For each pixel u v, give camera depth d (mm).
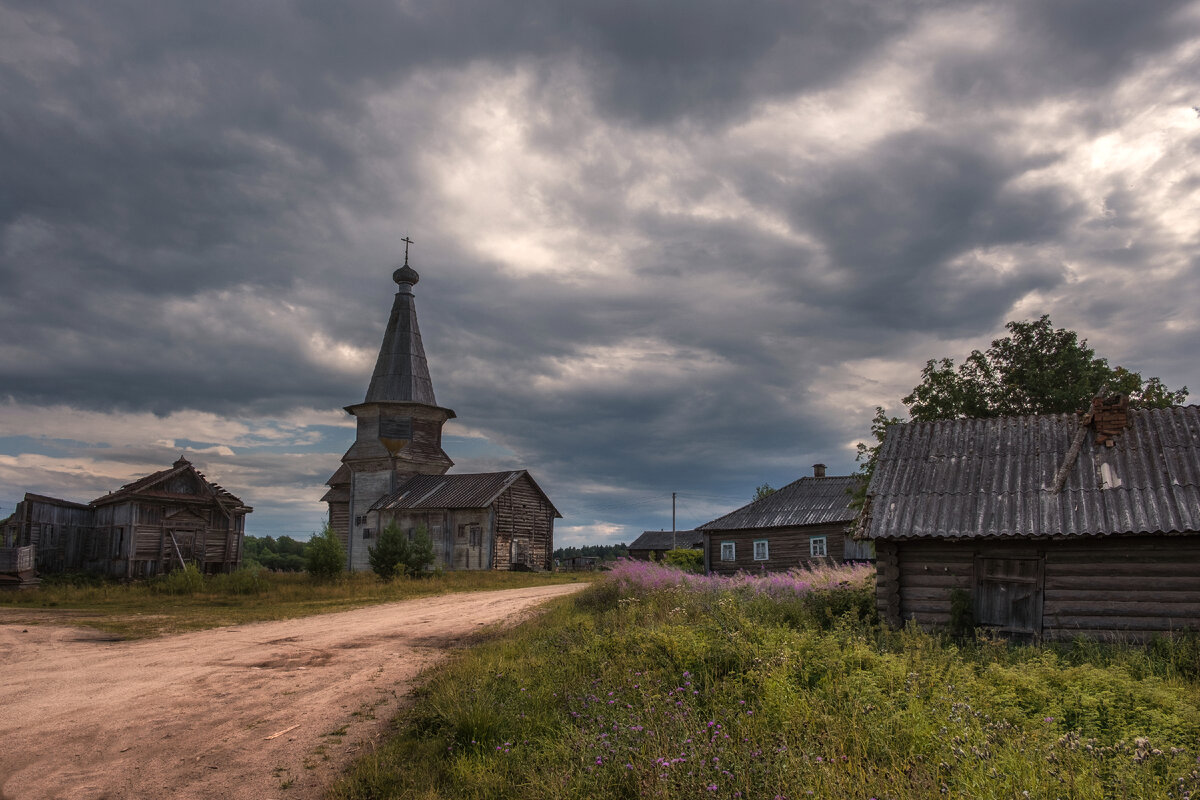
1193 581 13555
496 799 6719
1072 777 5852
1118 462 15227
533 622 17516
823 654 10008
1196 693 9648
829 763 6441
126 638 15945
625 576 22625
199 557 32656
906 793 5754
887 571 15492
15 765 7652
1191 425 15539
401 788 7086
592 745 7172
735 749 6668
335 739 8750
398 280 57969
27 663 12836
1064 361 27672
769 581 20328
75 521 31531
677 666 10031
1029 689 8758
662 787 5992
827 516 38500
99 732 8820
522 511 49469
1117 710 8102
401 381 55250
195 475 33031
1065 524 14164
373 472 52156
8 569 25328
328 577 31125
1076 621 14062
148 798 6961
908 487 16406
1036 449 16422
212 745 8477
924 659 10836
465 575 36062
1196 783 5777
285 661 13414
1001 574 14836
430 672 12250
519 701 9203
